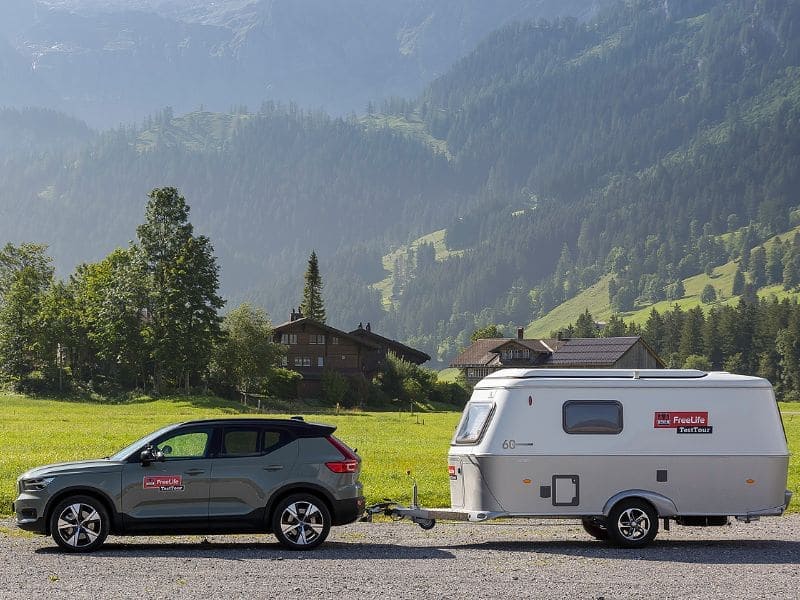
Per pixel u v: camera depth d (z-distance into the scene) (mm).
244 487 19391
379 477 32969
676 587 16078
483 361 187000
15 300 119562
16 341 118562
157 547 19859
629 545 20703
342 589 15586
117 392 116000
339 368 146875
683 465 20891
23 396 111625
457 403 144625
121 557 18406
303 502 19547
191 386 119000
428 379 141500
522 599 15047
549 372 21172
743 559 19062
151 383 118875
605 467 20781
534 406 20891
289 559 18344
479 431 21125
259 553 19062
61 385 116438
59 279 142750
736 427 21094
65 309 122250
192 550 19438
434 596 15164
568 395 20922
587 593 15523
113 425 67438
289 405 116125
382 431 67438
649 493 20781
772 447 21125
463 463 21406
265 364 120125
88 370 124812
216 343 117000
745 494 21031
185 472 19312
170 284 115438
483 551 19812
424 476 33781
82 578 16281
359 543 20719
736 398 21188
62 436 54094
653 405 21016
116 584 15781
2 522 23688
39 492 19109
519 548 20391
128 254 129750
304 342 146375
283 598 14875
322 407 119688
